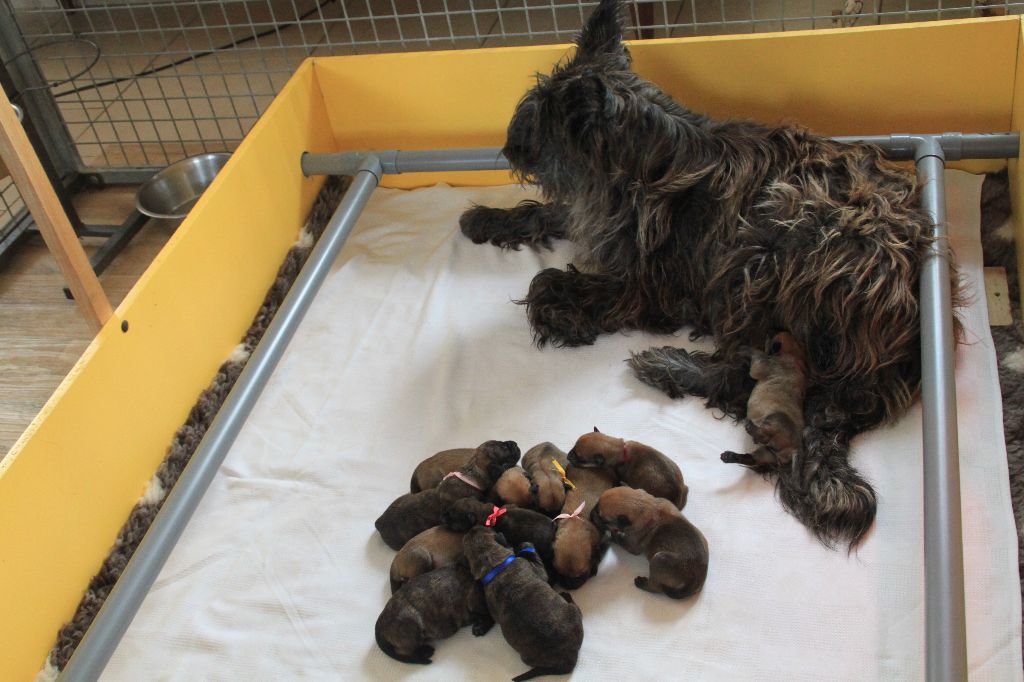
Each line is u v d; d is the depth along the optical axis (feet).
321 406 6.96
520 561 5.56
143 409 6.61
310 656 5.75
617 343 7.12
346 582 6.03
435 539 5.82
